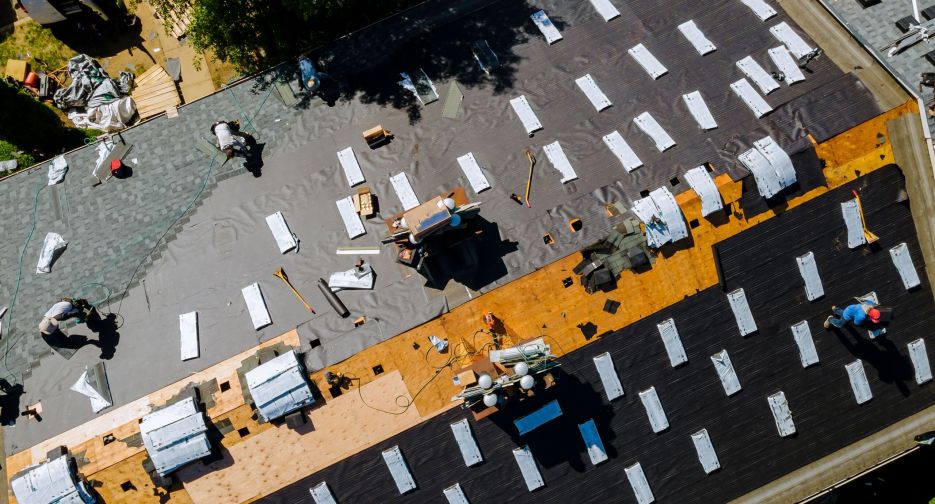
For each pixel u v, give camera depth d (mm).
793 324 33250
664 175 33531
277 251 34562
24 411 32938
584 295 32688
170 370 32938
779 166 32656
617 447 33062
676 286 32719
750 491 33594
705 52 35875
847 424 33719
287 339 33000
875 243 33250
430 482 32625
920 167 32938
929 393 33906
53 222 36312
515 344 32438
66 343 33750
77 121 46219
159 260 35031
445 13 38344
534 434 32719
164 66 47250
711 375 33125
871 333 33344
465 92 36438
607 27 37219
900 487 39219
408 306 32938
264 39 41812
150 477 32094
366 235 34375
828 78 34469
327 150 36156
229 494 32344
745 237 32844
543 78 36375
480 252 33219
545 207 33719
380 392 32438
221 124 35188
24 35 47281
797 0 36281
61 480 31453
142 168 37000
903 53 34094
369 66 37656
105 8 46906
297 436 32375
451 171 34969
